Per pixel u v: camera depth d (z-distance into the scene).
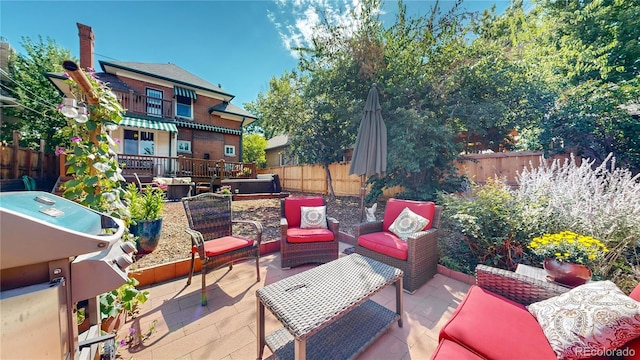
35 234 0.73
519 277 1.63
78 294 0.88
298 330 1.30
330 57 6.59
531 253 2.72
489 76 5.21
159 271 2.70
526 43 5.38
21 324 0.69
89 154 2.02
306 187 11.90
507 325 1.32
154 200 3.51
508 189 3.35
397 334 1.93
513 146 7.43
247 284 2.71
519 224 2.77
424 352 1.75
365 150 4.46
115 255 1.00
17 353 0.68
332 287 1.72
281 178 14.03
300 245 3.11
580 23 5.78
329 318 1.39
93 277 0.90
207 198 2.98
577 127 4.55
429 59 5.71
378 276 1.90
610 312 1.11
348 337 1.75
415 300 2.41
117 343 1.70
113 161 2.26
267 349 1.79
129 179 7.38
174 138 11.20
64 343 0.82
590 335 1.10
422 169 5.68
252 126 22.06
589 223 2.54
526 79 5.32
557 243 2.02
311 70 7.19
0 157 5.68
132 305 2.06
